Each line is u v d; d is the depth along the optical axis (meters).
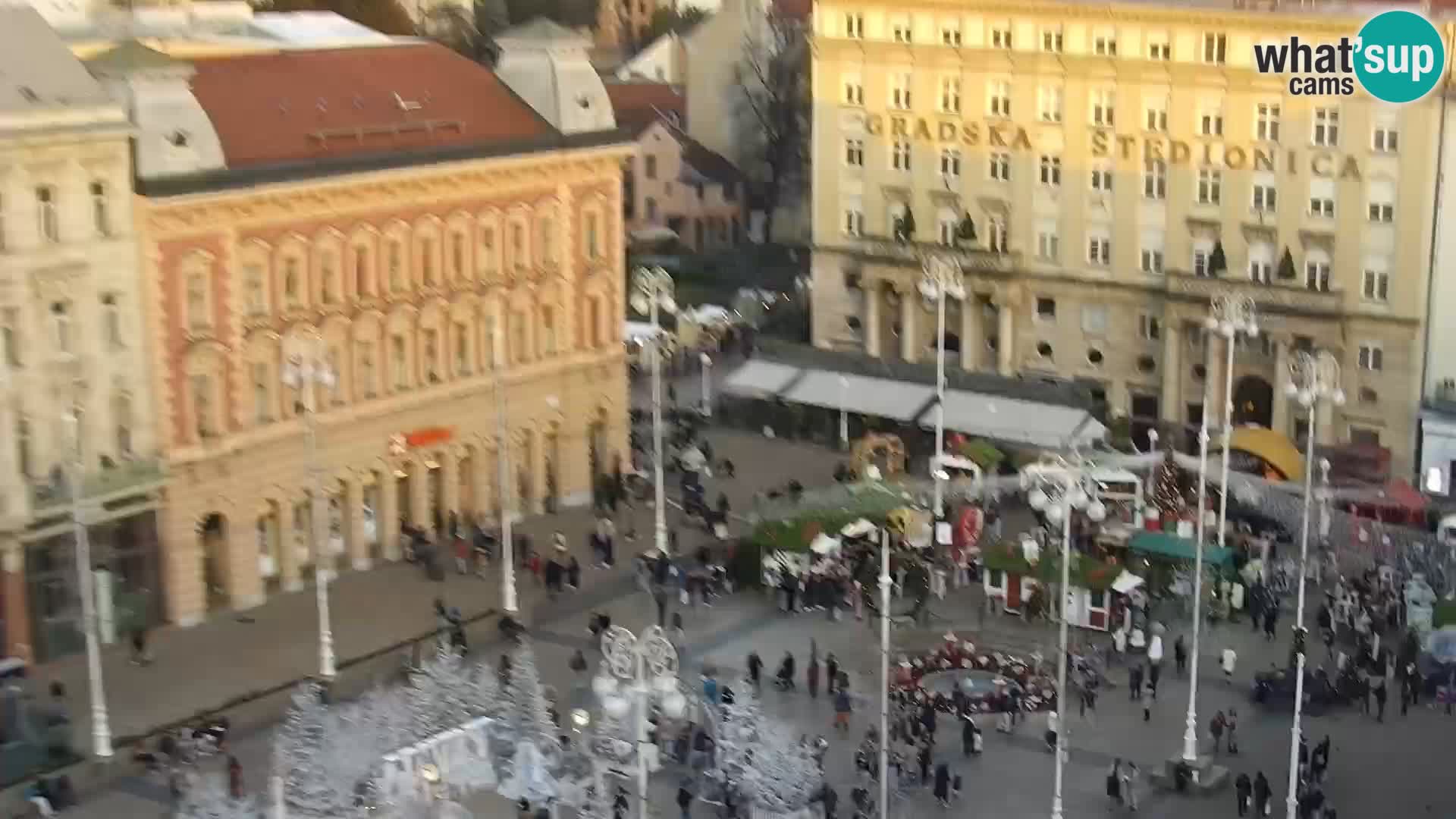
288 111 101.31
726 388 129.12
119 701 85.06
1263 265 118.75
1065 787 77.94
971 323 129.62
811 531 99.81
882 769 69.62
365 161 99.81
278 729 80.19
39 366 87.38
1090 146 123.50
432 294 105.00
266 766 78.81
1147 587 96.44
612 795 75.12
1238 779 75.19
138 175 90.69
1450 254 111.38
